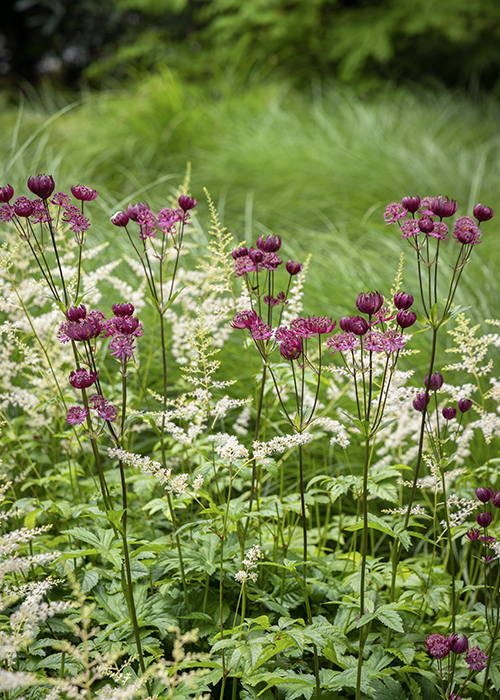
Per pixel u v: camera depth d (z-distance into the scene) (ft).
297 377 7.82
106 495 6.26
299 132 21.76
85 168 18.99
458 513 6.54
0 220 5.87
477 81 34.09
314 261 13.51
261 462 6.13
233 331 11.25
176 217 6.65
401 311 5.58
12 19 41.75
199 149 20.43
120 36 39.52
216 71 29.25
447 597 7.40
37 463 9.58
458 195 17.83
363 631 5.94
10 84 40.16
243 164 19.13
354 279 12.76
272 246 6.54
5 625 5.58
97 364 10.43
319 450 10.45
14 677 4.33
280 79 31.04
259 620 5.68
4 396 8.16
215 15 36.17
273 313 11.39
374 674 5.95
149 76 25.68
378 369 7.14
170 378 10.72
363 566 5.78
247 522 7.04
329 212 17.12
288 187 17.94
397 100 27.68
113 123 21.72
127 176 19.10
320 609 6.95
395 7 33.42
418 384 10.30
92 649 6.03
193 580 7.00
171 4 34.32
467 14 32.71
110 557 5.94
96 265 12.11
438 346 11.25
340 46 32.76
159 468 5.79
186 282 9.62
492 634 6.23
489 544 6.17
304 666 6.33
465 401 6.86
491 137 23.30
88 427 5.72
